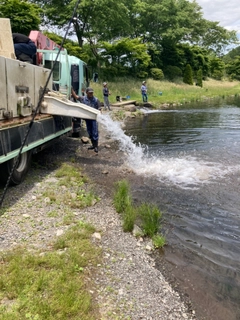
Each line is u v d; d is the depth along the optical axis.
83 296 3.09
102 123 14.95
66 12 28.25
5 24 5.94
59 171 6.94
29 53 6.76
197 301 3.44
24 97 5.68
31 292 3.05
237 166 8.28
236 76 65.25
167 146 10.57
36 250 3.86
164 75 43.50
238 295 3.59
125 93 28.17
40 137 6.41
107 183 6.81
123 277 3.61
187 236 4.80
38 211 4.96
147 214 5.10
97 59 32.81
